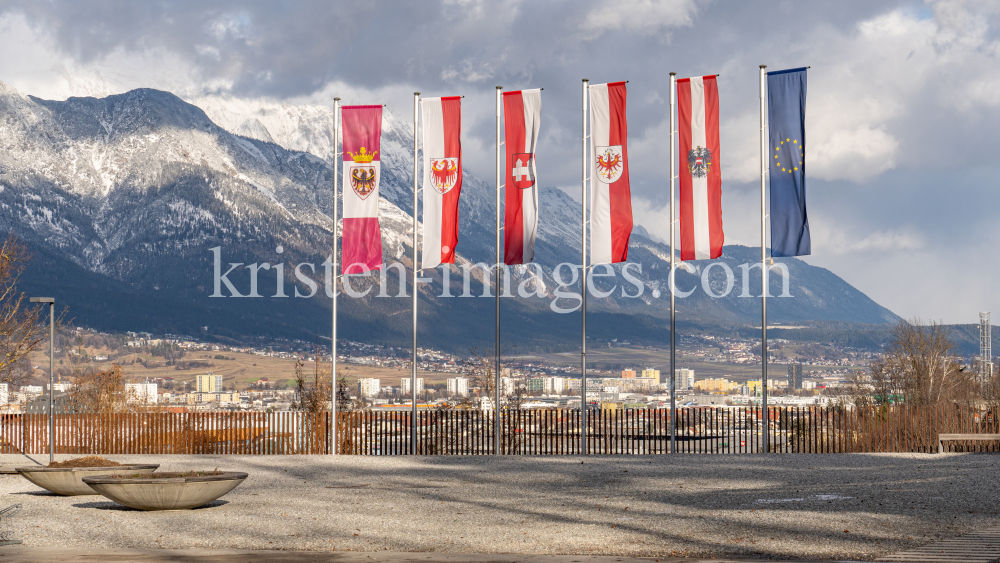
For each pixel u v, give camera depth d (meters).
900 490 19.69
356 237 30.73
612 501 18.84
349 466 27.50
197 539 14.69
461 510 17.83
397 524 16.06
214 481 18.11
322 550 13.62
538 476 24.27
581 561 12.40
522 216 30.25
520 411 32.84
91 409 42.88
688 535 14.41
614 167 29.88
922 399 56.53
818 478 22.66
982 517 15.72
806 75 29.08
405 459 29.61
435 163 30.36
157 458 30.17
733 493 19.84
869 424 31.48
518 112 30.19
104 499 20.20
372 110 30.78
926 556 12.23
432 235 30.42
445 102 30.48
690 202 29.34
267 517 17.03
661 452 31.95
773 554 12.77
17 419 33.38
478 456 30.70
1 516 17.50
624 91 29.91
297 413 32.22
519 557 12.78
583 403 31.14
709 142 29.25
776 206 29.25
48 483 20.47
